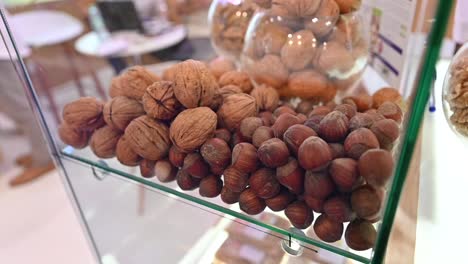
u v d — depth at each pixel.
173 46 0.90
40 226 0.85
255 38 0.38
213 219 0.35
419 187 0.39
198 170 0.29
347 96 0.37
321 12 0.34
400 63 0.38
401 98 0.30
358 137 0.23
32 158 1.08
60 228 0.83
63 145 0.41
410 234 0.33
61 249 0.77
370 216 0.23
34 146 1.04
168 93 0.30
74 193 0.47
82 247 0.76
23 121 1.01
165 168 0.32
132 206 0.43
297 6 0.34
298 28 0.36
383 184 0.22
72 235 0.80
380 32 0.43
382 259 0.25
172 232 0.41
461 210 0.37
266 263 0.34
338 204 0.24
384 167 0.22
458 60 0.38
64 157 0.43
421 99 0.20
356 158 0.23
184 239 0.40
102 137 0.35
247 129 0.29
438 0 0.18
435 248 0.33
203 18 1.00
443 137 0.47
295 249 0.30
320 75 0.36
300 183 0.25
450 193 0.39
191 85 0.29
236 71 0.42
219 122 0.31
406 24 0.36
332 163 0.23
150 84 0.33
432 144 0.46
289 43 0.36
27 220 0.87
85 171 0.43
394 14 0.39
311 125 0.27
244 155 0.27
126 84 0.34
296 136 0.25
